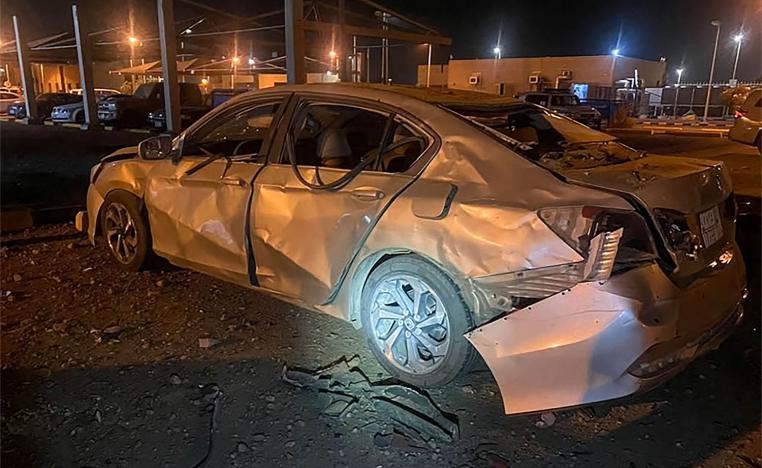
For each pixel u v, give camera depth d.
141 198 4.91
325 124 4.02
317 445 2.79
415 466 2.66
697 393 3.30
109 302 4.54
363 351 3.74
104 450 2.73
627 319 2.62
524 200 2.87
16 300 4.55
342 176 3.54
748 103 15.42
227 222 4.06
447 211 3.02
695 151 16.66
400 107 3.53
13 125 24.70
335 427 2.93
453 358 3.09
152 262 5.11
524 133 3.79
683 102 43.56
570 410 3.11
